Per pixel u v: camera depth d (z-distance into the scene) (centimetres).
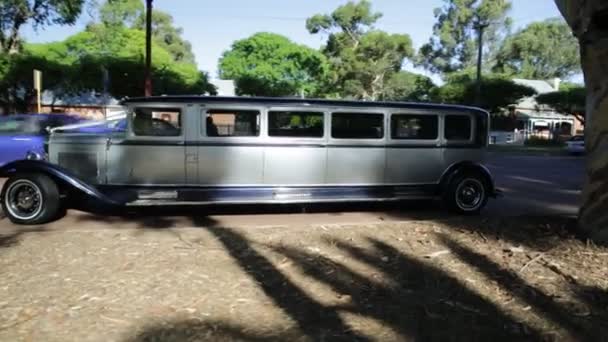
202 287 430
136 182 738
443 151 856
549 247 540
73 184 713
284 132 768
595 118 546
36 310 378
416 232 616
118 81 2795
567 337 359
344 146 794
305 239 582
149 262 491
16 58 2588
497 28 7356
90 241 568
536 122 5550
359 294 424
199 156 741
